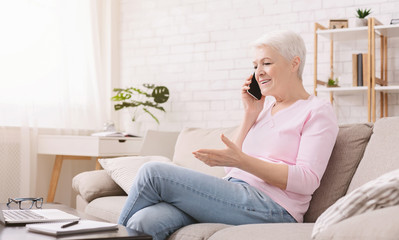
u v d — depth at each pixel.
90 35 4.04
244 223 1.65
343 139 1.83
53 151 3.54
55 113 3.72
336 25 3.37
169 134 3.13
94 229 1.30
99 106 4.09
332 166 1.79
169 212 1.61
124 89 4.35
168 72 4.23
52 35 3.70
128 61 4.43
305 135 1.72
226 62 3.97
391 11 3.39
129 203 1.63
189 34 4.14
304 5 3.67
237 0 3.94
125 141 3.65
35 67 3.57
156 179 1.60
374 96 3.17
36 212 1.65
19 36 3.46
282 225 1.48
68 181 3.96
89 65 4.02
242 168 1.62
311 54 3.65
